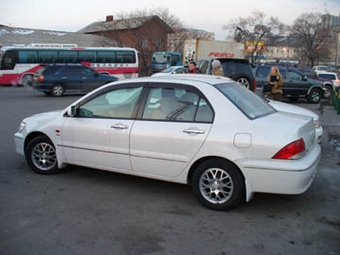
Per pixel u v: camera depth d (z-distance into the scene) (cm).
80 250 352
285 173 412
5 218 419
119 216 430
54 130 554
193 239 378
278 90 1110
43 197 485
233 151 429
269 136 419
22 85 2666
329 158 714
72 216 428
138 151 484
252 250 358
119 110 509
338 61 7406
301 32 7081
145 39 5075
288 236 389
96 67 2823
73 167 617
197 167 456
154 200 482
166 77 505
